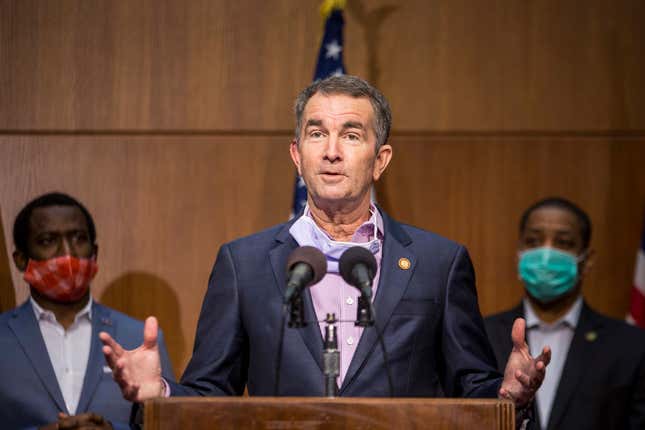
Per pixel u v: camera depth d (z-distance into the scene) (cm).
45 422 940
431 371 678
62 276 996
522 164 1247
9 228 1185
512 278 1238
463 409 517
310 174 680
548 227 1118
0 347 970
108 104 1211
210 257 1216
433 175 1239
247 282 695
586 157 1250
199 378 664
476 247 1238
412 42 1241
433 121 1240
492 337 1120
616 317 1239
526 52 1248
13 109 1198
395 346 661
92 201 1205
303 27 1233
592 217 1246
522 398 585
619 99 1251
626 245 1245
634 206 1248
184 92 1221
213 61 1225
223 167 1225
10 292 1172
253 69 1228
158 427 514
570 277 1098
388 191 1234
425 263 702
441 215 1238
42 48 1205
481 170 1244
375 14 1238
